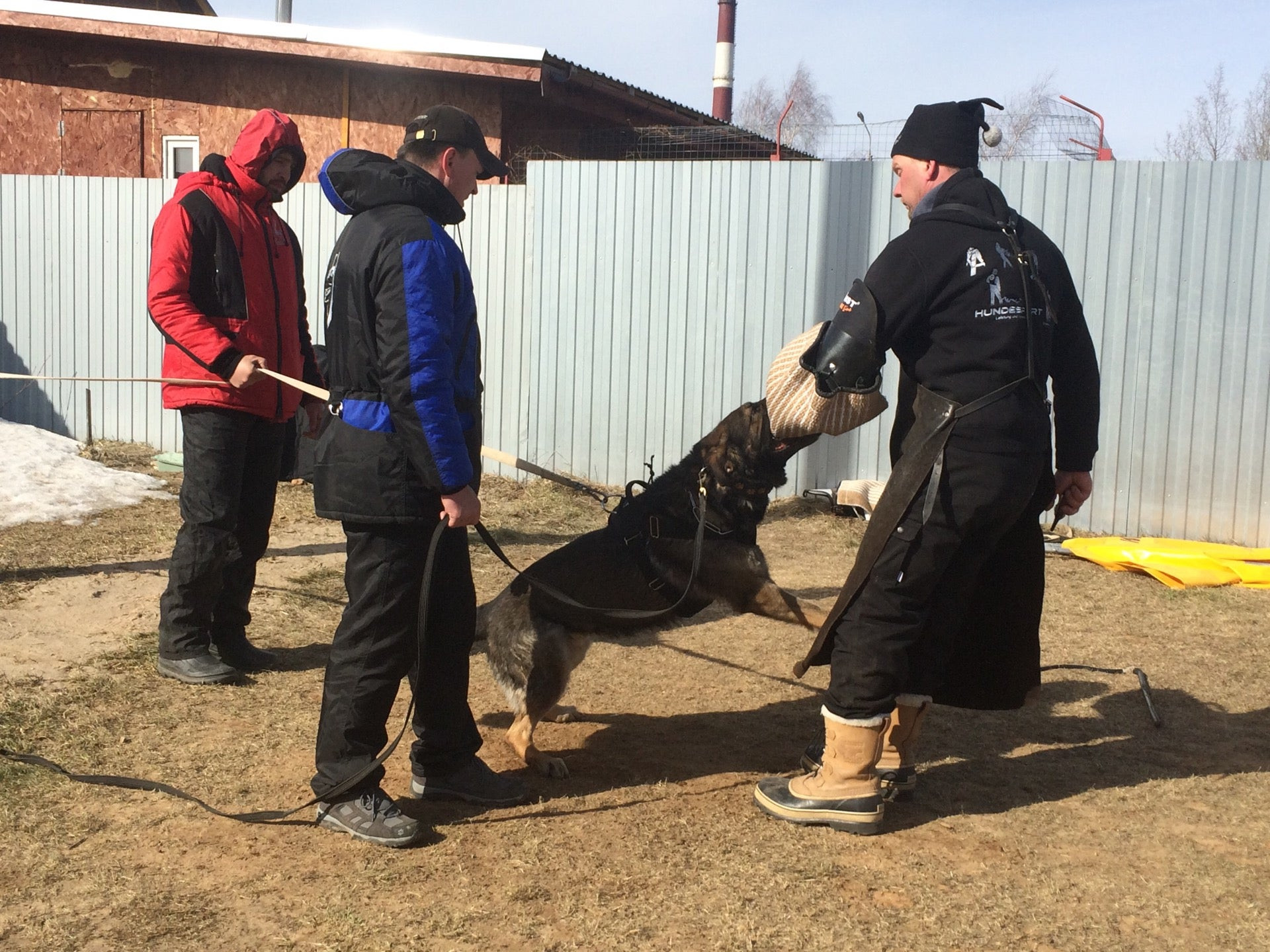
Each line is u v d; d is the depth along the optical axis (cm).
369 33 1128
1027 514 338
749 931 271
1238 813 344
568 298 920
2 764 357
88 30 1182
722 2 2595
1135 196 778
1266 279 757
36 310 1038
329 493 311
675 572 376
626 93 1243
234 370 417
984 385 306
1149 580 673
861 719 322
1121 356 790
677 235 890
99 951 259
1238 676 489
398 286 292
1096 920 278
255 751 382
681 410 904
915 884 296
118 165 1262
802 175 858
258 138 448
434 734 341
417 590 317
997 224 312
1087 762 390
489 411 951
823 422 334
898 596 315
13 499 759
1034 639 346
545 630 377
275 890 289
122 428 1036
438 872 300
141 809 333
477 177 336
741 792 361
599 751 400
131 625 512
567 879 296
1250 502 774
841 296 859
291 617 546
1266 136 2605
